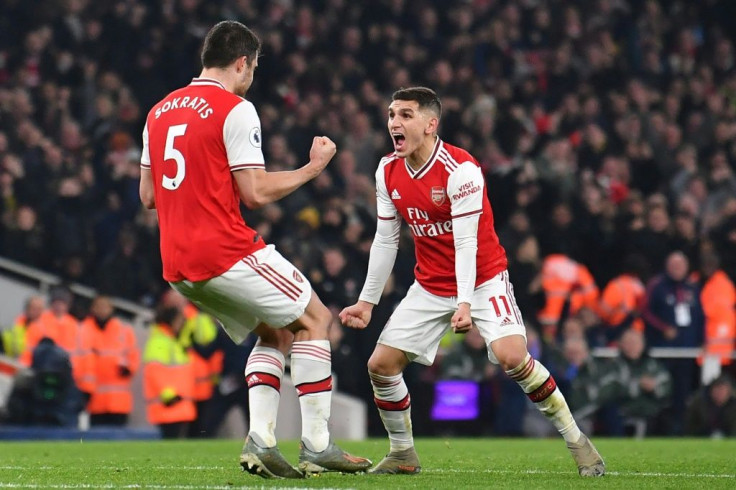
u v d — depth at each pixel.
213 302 20.64
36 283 56.97
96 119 64.56
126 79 68.88
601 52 78.00
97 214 58.97
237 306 20.52
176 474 22.67
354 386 51.19
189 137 20.05
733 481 21.61
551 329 50.53
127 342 51.31
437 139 22.33
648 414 49.69
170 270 20.33
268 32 71.50
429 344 22.89
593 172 68.31
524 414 49.78
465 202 21.78
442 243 22.45
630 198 61.34
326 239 56.31
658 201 59.31
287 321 20.62
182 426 49.50
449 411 50.03
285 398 51.97
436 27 78.31
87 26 69.56
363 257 54.19
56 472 23.48
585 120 71.56
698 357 51.75
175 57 69.12
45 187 57.81
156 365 49.19
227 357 50.09
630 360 49.72
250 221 57.81
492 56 76.38
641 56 80.88
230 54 20.73
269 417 20.69
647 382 49.59
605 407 49.59
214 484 20.08
